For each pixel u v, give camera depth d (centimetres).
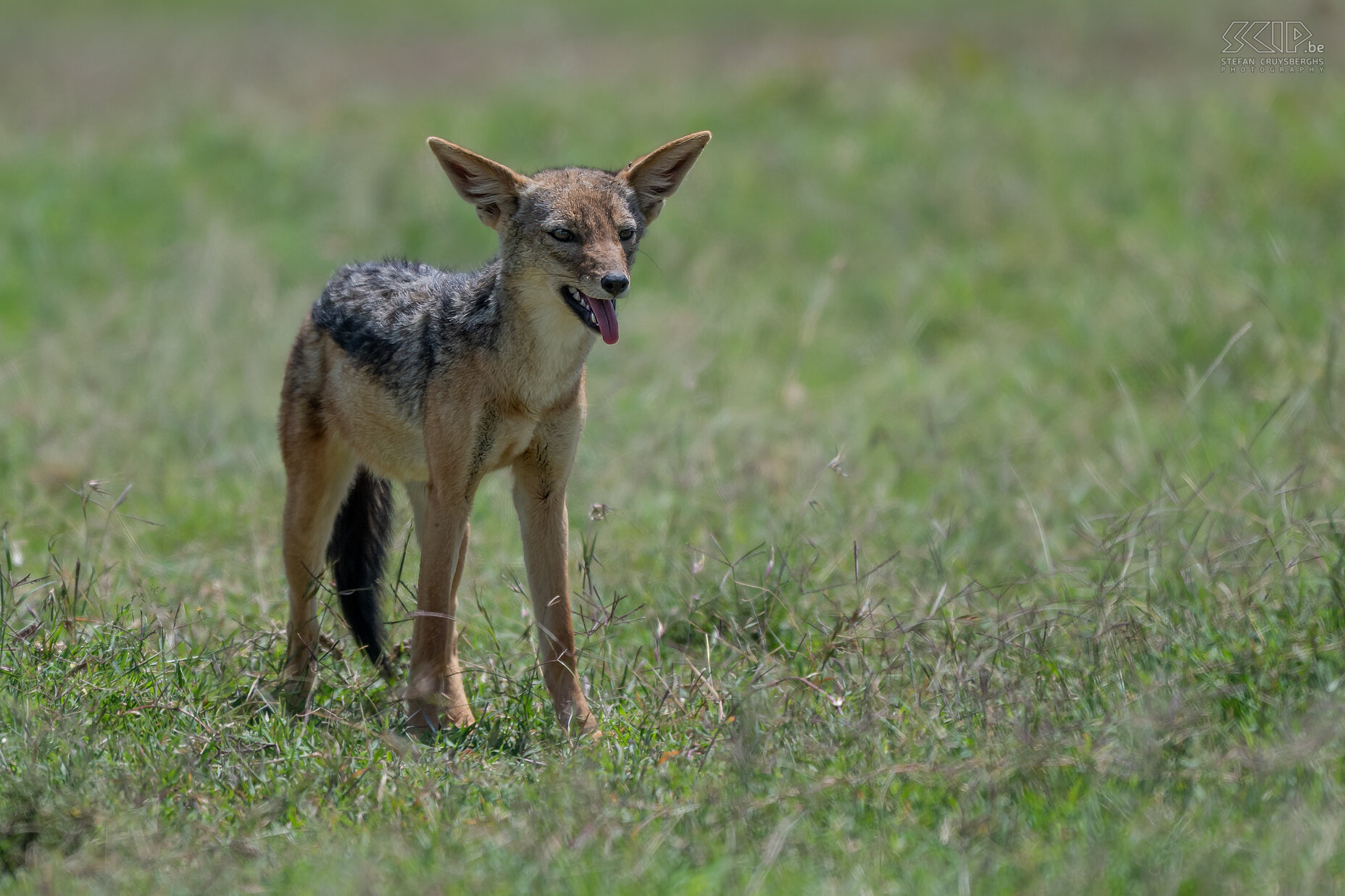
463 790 834
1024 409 1694
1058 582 1185
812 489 1320
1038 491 1422
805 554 1238
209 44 5025
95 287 2225
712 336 1945
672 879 692
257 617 1159
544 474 1041
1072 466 1502
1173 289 1917
